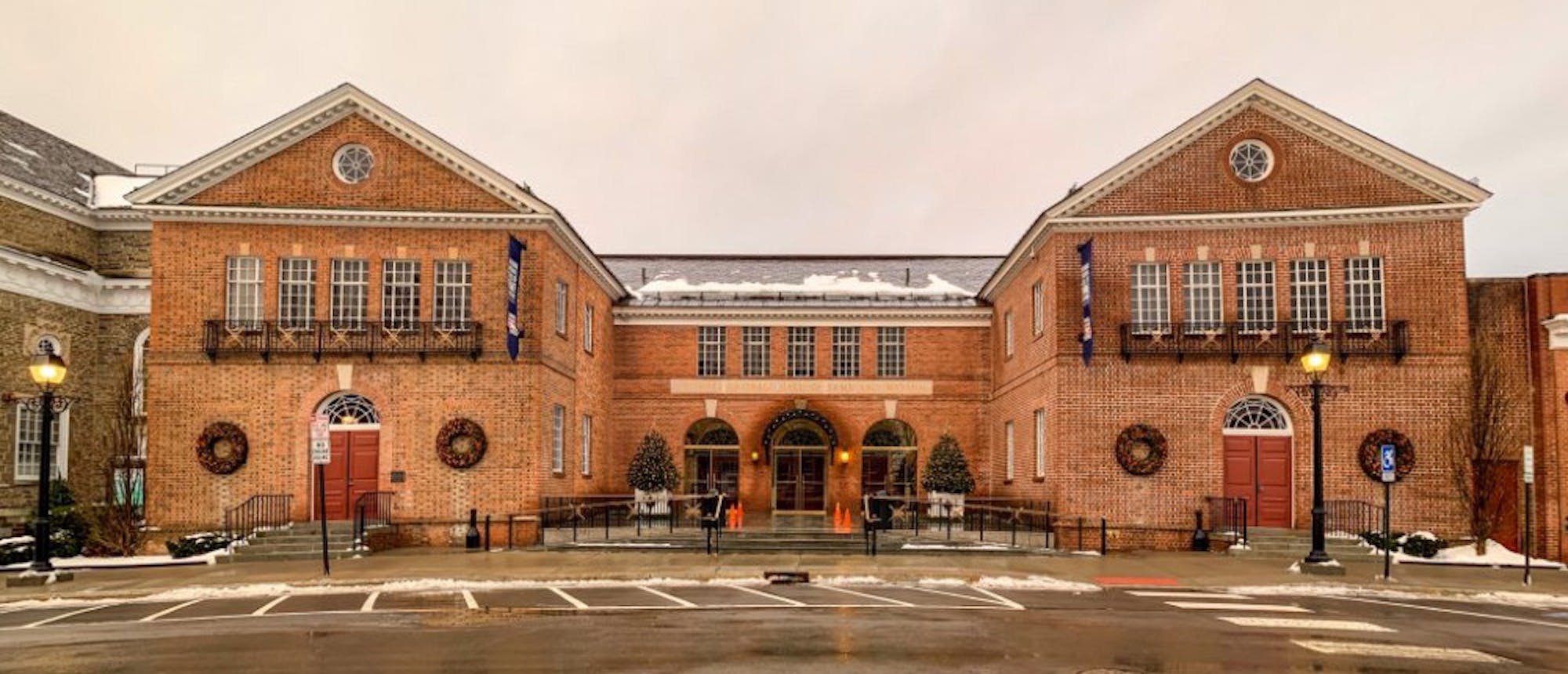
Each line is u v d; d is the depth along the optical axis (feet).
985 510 102.78
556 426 97.30
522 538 87.66
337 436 89.71
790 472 121.70
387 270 90.79
